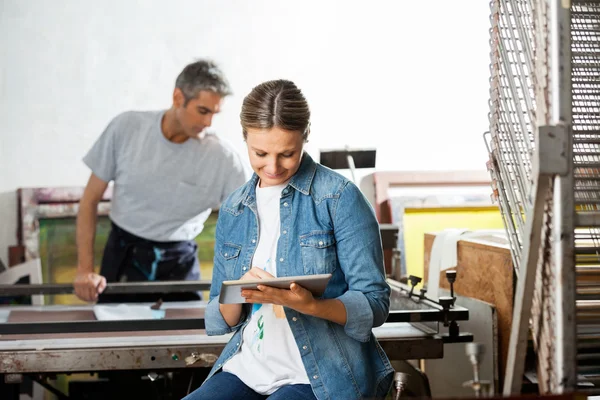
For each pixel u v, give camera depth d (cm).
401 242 462
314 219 190
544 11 153
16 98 434
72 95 437
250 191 199
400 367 303
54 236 437
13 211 434
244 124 182
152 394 415
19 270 429
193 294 443
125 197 437
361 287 187
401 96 473
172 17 443
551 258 155
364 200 192
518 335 161
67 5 434
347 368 185
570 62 149
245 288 171
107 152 437
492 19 208
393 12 469
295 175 194
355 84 469
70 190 438
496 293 274
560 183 148
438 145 479
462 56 477
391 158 475
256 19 452
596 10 203
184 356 236
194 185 441
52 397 418
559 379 150
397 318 245
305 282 171
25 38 433
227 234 201
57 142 437
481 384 175
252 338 193
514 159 193
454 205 470
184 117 439
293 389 181
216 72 444
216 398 184
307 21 459
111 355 234
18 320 279
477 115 481
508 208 201
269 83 183
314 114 467
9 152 435
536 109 160
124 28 439
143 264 438
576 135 197
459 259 306
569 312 149
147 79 441
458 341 247
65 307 309
